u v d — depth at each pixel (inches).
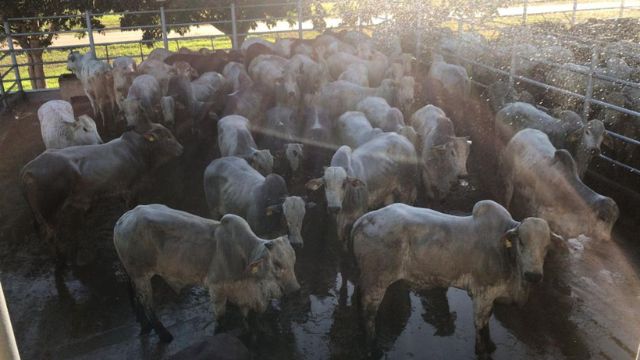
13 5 706.2
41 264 290.2
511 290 207.2
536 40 577.9
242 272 214.4
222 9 771.4
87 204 302.8
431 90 491.2
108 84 497.7
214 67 560.7
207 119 450.0
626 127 384.8
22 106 589.9
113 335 235.3
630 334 226.2
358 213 269.6
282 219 250.5
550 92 466.9
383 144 302.2
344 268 276.5
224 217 217.2
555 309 242.4
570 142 331.6
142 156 321.4
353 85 447.8
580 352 217.2
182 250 218.8
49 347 228.5
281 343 227.8
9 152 456.4
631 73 464.8
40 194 281.9
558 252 198.1
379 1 760.3
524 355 216.2
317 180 258.5
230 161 289.1
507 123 368.5
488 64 550.9
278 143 382.3
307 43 621.6
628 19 717.9
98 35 1098.7
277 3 791.1
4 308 88.7
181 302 255.6
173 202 356.5
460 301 250.4
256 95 436.8
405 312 243.9
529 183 296.7
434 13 687.7
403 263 214.4
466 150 300.7
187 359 196.1
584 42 592.7
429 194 327.0
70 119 385.7
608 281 260.8
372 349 219.1
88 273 280.2
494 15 740.0
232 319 246.4
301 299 256.1
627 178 369.1
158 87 483.5
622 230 306.3
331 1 808.9
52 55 991.0
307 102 442.6
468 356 216.8
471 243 206.4
